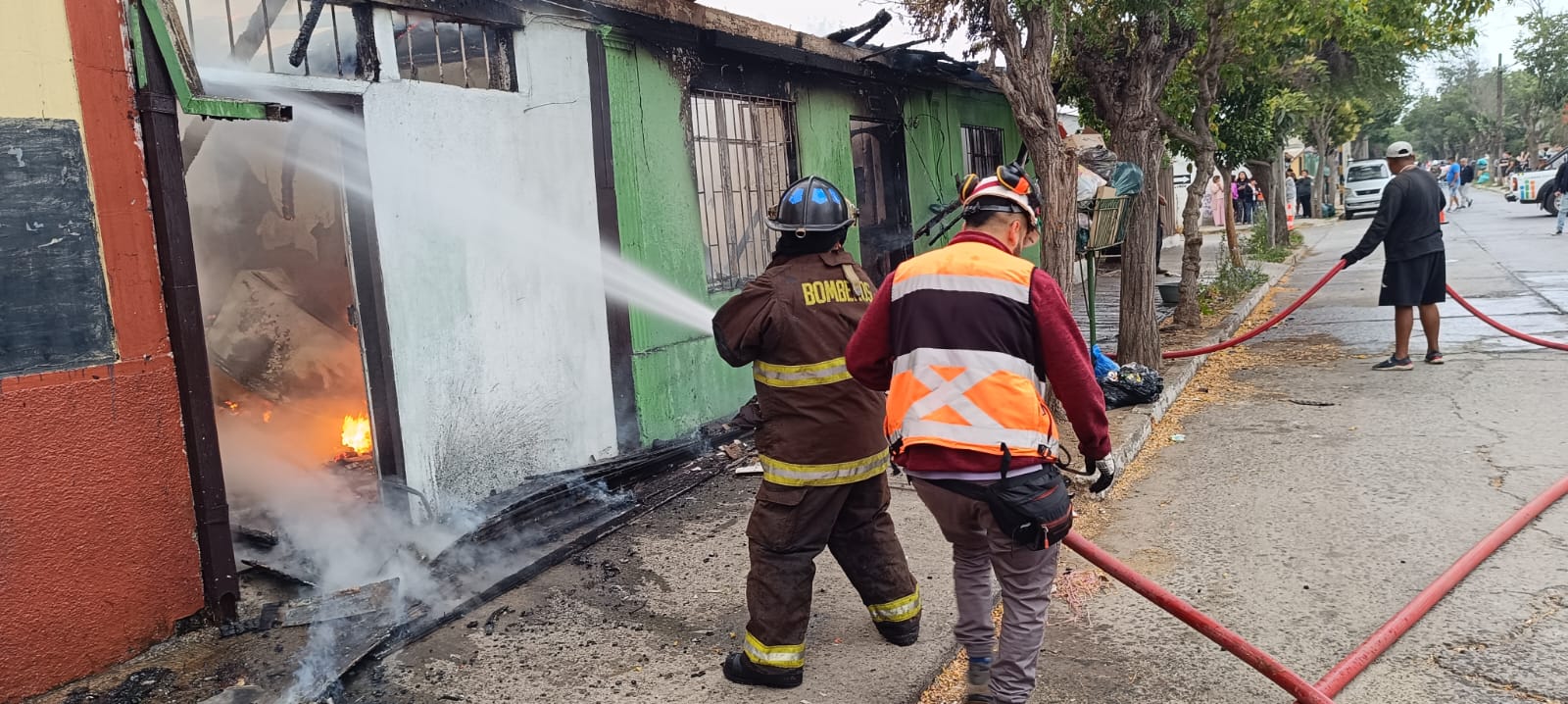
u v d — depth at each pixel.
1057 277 5.61
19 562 3.12
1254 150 13.72
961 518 2.72
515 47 5.18
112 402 3.34
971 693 3.03
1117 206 7.11
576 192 5.51
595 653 3.49
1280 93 14.81
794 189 3.21
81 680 3.29
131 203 3.38
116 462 3.36
